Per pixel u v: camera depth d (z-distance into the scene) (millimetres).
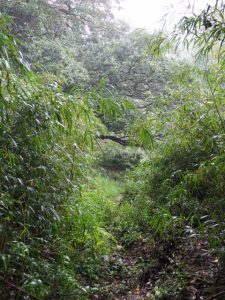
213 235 2420
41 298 2322
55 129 2861
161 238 3885
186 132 3680
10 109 2527
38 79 2549
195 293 2654
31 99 2658
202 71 3564
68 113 2705
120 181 9336
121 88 9891
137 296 3145
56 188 3111
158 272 3479
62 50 8789
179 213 3301
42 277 2467
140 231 4516
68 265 3162
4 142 2479
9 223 2555
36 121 2568
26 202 2654
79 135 3199
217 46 3369
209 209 2955
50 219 2908
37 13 9227
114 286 3387
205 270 2902
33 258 2467
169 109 4234
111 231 5000
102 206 5434
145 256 3943
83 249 3756
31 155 2734
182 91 3924
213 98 3277
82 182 4047
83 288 2770
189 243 3367
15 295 2291
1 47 1951
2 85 2439
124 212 5238
